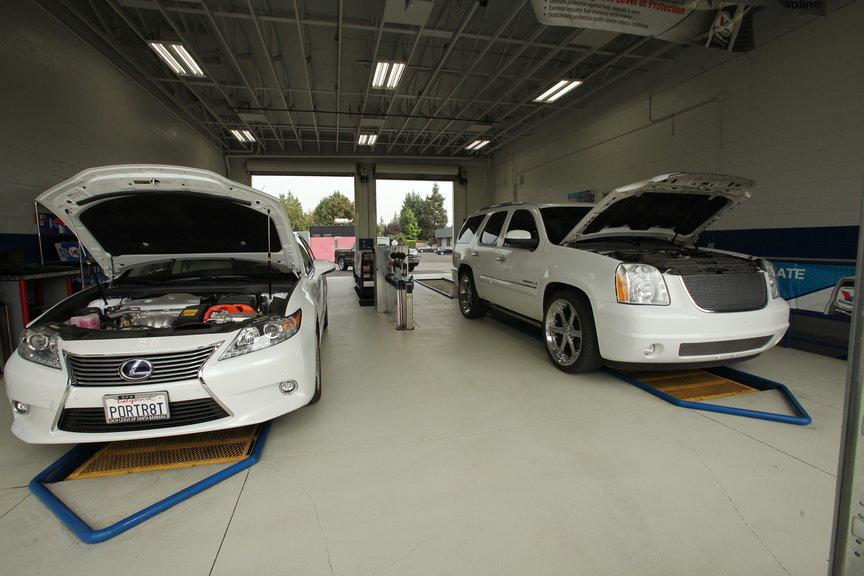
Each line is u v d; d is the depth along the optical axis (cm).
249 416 215
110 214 261
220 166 1308
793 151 507
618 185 847
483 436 247
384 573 146
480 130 1146
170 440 240
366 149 1438
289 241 308
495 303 505
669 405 290
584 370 344
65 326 219
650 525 170
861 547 86
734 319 288
